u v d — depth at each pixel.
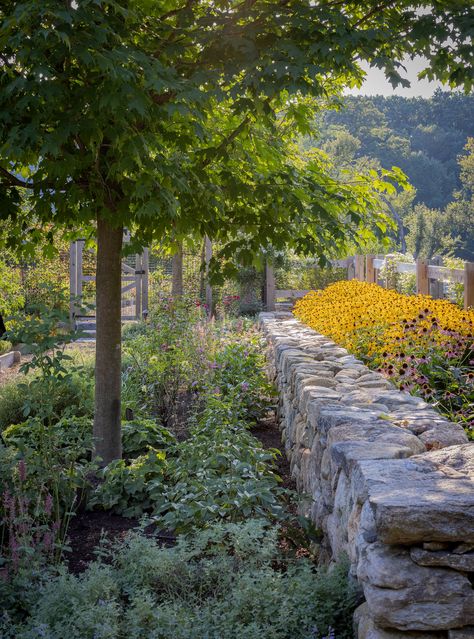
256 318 13.81
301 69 3.92
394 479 2.49
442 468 2.63
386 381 4.74
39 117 3.82
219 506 3.80
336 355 6.16
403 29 4.46
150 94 4.55
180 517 3.74
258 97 4.41
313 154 6.14
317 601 2.62
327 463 3.46
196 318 8.76
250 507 3.68
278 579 2.85
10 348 12.61
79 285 15.17
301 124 5.52
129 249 5.30
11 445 4.72
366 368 5.44
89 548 4.08
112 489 4.66
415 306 7.38
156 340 8.02
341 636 2.56
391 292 9.52
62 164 4.21
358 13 4.82
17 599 3.13
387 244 5.83
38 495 4.07
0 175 4.79
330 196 5.18
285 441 5.84
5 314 9.80
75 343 12.90
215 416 5.32
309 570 2.87
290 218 5.12
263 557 3.08
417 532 2.19
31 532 3.77
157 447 5.70
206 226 5.18
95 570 3.13
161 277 16.14
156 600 3.05
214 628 2.64
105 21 3.79
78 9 3.63
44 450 4.20
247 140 5.31
